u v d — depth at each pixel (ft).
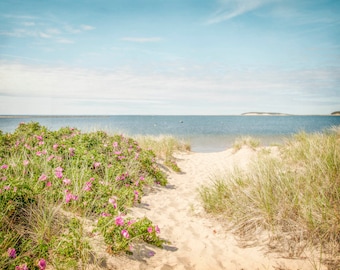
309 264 9.96
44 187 13.98
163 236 13.41
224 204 16.06
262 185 15.02
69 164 19.33
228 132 113.60
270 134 96.17
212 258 11.21
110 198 14.26
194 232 14.01
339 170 14.89
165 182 23.61
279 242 11.64
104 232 10.76
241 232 13.29
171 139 46.37
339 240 10.85
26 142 22.31
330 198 12.93
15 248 9.32
